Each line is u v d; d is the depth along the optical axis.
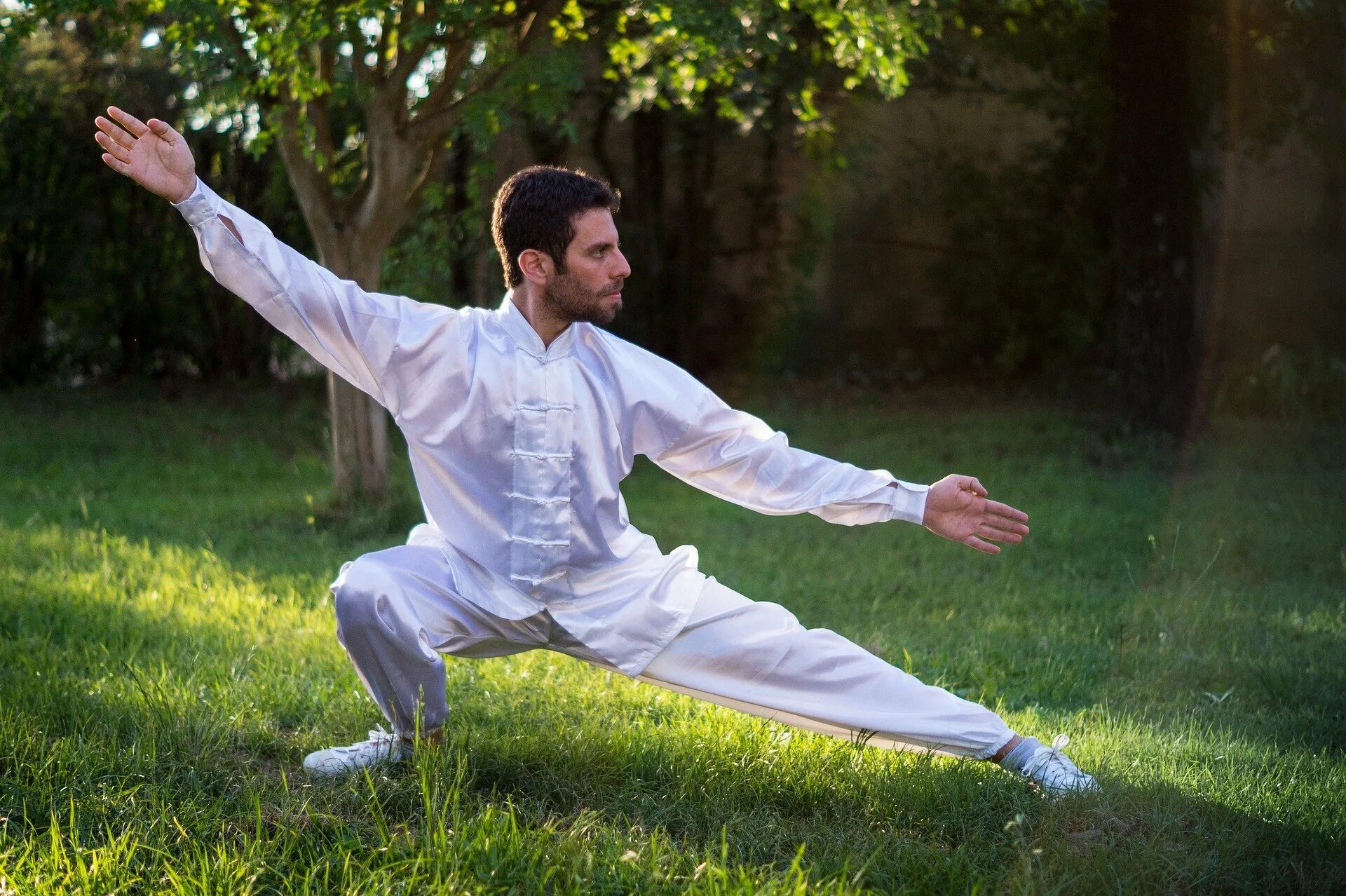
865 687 3.28
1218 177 11.87
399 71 7.15
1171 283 10.27
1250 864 2.84
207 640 4.84
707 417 3.29
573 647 3.28
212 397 13.62
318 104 7.21
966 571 6.52
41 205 13.63
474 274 10.38
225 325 14.69
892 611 5.71
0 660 4.41
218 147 12.73
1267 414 11.34
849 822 3.15
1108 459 9.66
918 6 8.16
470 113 6.95
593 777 3.39
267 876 2.79
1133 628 5.26
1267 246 13.95
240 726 3.79
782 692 3.27
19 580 5.70
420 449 3.17
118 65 12.92
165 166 2.96
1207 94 11.04
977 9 10.75
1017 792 3.19
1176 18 10.08
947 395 13.75
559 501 3.15
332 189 7.54
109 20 7.00
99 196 14.06
